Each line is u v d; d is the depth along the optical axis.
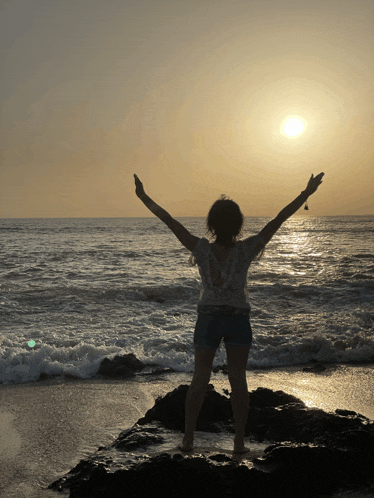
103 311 9.93
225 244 2.61
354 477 2.45
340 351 6.71
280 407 3.44
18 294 11.41
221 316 2.58
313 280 13.55
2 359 5.88
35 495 2.57
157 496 2.34
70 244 33.12
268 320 8.80
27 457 3.18
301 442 2.95
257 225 82.69
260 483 2.35
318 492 2.34
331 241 38.56
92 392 4.91
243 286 2.61
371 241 37.97
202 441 3.03
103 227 83.75
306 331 7.84
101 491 2.39
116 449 2.89
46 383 5.37
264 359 6.44
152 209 2.68
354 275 14.35
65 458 3.17
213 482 2.35
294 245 32.97
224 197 2.70
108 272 16.19
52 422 3.93
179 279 14.05
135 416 4.10
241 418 2.72
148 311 9.95
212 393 3.54
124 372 5.69
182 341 7.13
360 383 5.16
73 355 6.25
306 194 2.68
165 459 2.46
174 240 39.47
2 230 66.50
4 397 4.73
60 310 9.98
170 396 3.55
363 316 8.95
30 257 22.02
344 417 3.11
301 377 5.51
